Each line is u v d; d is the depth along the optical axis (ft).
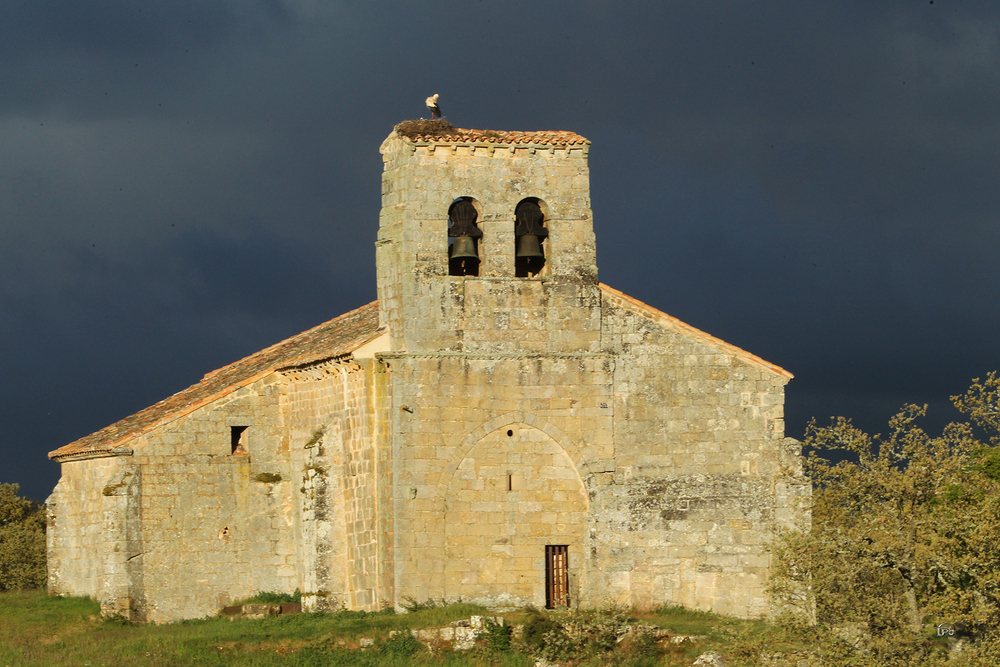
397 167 194.80
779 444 196.75
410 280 190.49
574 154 196.95
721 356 197.36
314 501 198.29
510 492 190.90
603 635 177.06
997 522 160.76
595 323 195.11
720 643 174.19
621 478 193.77
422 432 188.96
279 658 171.63
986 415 177.99
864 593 166.71
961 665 153.58
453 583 188.34
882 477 165.89
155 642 180.45
